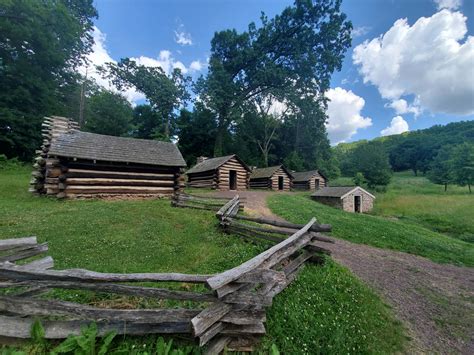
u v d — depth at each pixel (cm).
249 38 4103
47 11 2305
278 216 1252
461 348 360
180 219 839
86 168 1134
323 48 3862
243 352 281
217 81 3819
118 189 1202
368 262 716
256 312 301
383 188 3198
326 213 1472
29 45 2197
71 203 971
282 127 5144
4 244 289
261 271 313
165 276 271
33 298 260
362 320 386
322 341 326
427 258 820
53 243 538
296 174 3697
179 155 1473
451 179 3206
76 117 3556
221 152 4206
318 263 543
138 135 4269
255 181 3259
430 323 421
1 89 2144
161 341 253
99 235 612
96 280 258
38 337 240
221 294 270
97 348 246
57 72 2619
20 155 2228
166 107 4244
